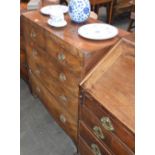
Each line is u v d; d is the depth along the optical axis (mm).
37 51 1651
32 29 1592
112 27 1376
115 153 1056
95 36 1262
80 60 1157
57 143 1650
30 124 1821
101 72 1141
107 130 1062
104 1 3277
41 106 2020
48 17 1598
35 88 1979
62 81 1415
